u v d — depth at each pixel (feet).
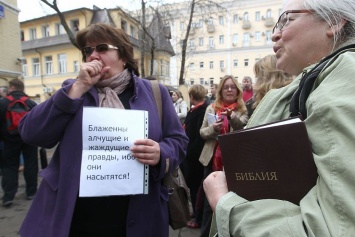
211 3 51.03
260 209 2.26
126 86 4.56
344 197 1.74
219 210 2.57
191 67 137.59
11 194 13.00
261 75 6.49
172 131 4.91
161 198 4.68
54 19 81.05
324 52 2.71
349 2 2.50
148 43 46.70
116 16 64.80
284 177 2.31
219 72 135.74
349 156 1.80
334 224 1.77
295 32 2.81
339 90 2.04
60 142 4.07
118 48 4.43
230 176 2.74
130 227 4.16
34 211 4.17
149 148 4.05
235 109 8.98
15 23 34.68
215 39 135.95
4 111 12.63
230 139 2.71
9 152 12.87
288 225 1.99
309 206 1.99
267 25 128.36
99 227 4.18
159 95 4.92
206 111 9.62
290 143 2.25
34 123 3.99
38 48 81.61
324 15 2.60
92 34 4.36
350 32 2.57
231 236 2.45
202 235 8.04
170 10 53.47
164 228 4.66
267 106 3.55
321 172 1.93
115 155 3.93
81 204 4.14
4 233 10.21
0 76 32.22
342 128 1.88
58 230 3.78
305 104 2.45
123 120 4.00
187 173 10.59
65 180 3.87
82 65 4.00
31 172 13.96
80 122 3.95
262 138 2.43
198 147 10.33
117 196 4.23
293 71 3.11
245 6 130.52
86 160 3.79
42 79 82.89
